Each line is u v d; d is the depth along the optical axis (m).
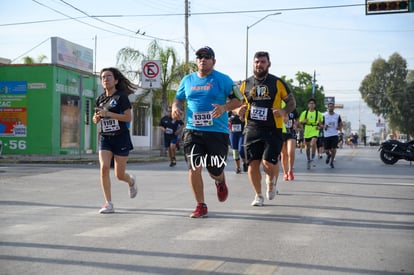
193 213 6.84
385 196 8.84
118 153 7.38
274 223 6.41
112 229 6.05
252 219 6.68
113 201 8.42
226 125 6.87
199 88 6.71
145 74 18.20
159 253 4.90
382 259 4.71
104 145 7.34
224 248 5.11
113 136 7.33
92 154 24.88
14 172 13.55
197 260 4.66
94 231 5.93
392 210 7.37
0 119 23.17
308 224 6.34
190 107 6.80
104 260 4.65
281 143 7.57
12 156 21.66
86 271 4.32
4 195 9.27
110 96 7.37
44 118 22.88
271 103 7.40
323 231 5.93
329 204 7.95
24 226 6.27
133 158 20.50
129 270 4.34
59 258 4.73
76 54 25.94
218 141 6.74
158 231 5.93
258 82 7.45
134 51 25.39
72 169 14.62
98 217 6.90
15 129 23.09
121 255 4.82
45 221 6.61
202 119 6.69
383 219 6.68
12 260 4.67
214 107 6.64
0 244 5.29
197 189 6.79
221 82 6.69
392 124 76.12
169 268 4.40
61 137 23.64
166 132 16.23
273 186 7.86
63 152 23.78
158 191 9.69
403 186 10.34
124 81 7.45
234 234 5.76
